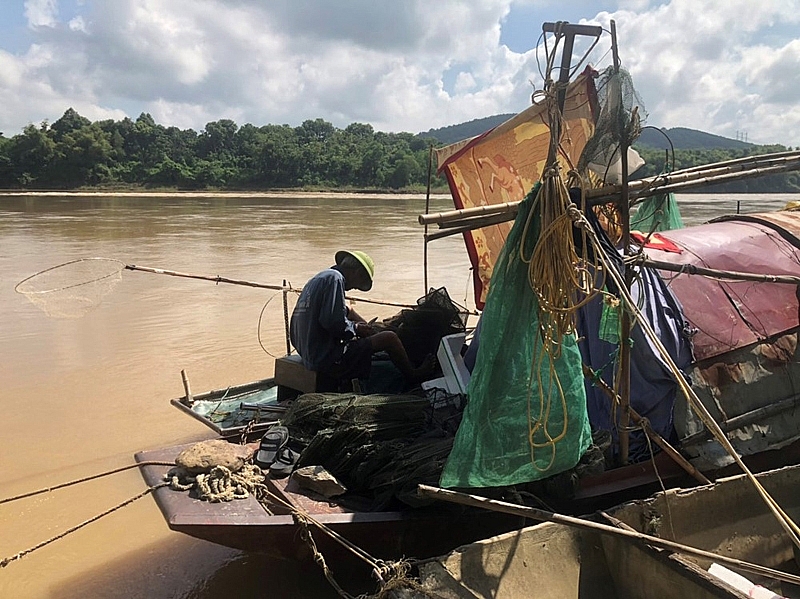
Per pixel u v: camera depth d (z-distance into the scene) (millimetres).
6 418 7551
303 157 80125
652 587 3818
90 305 7168
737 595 3396
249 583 4750
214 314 12461
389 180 78438
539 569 3896
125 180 77938
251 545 4055
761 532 4559
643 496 4691
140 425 7383
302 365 5832
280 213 40281
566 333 3889
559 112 3932
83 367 9352
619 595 4035
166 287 14883
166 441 6988
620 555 3992
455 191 7797
